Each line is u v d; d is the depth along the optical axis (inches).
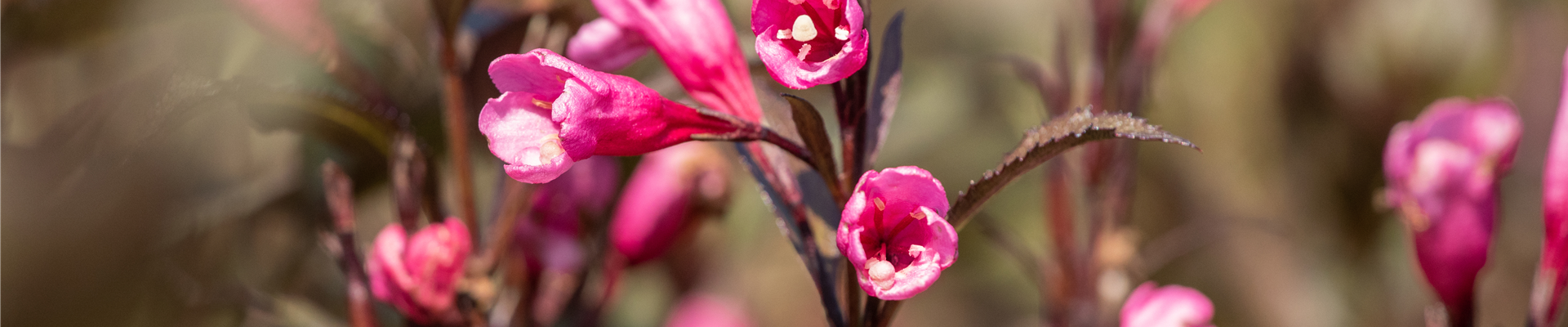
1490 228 12.8
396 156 13.3
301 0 13.2
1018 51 21.5
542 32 13.9
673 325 18.7
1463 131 13.0
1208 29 22.1
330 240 13.4
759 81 11.0
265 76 14.4
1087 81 16.1
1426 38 20.2
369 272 13.2
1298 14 21.8
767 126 10.8
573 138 9.3
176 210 14.2
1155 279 23.0
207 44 13.8
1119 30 16.4
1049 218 16.2
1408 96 20.6
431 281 12.8
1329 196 22.2
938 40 22.2
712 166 15.5
